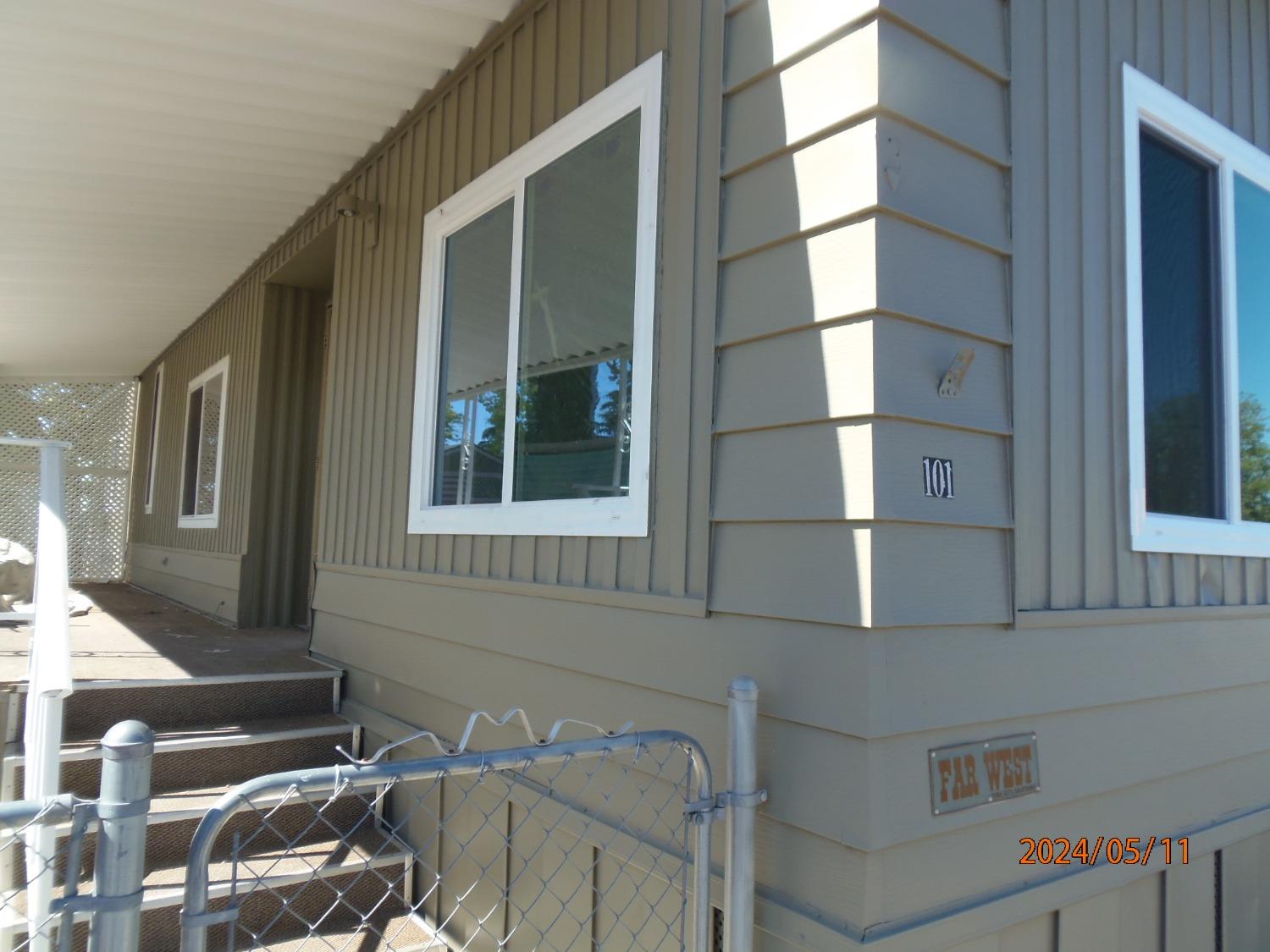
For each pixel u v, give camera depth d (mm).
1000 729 1957
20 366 10047
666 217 2371
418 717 3332
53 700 2062
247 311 6336
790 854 1829
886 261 1816
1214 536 2701
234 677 3535
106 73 3498
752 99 2127
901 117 1876
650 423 2350
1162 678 2422
